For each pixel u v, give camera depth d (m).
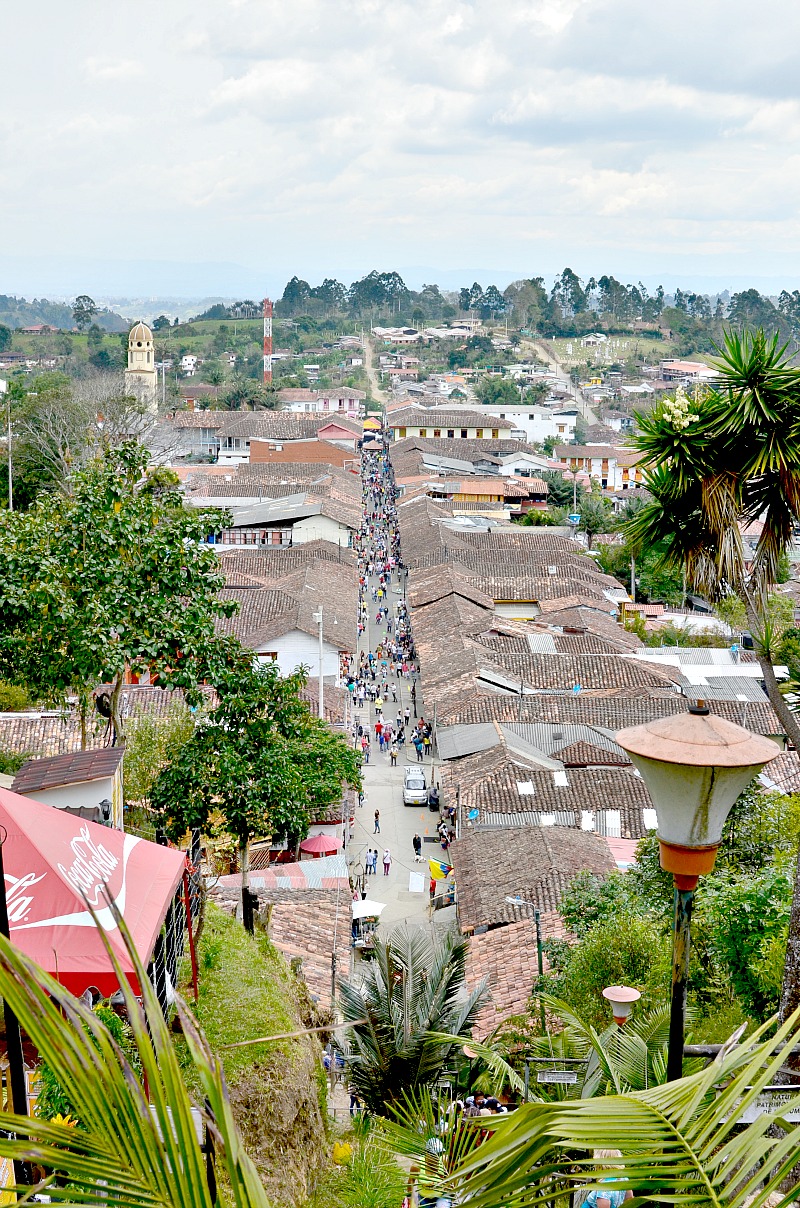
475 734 51.16
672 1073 6.07
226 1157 3.92
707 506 13.84
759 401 13.20
